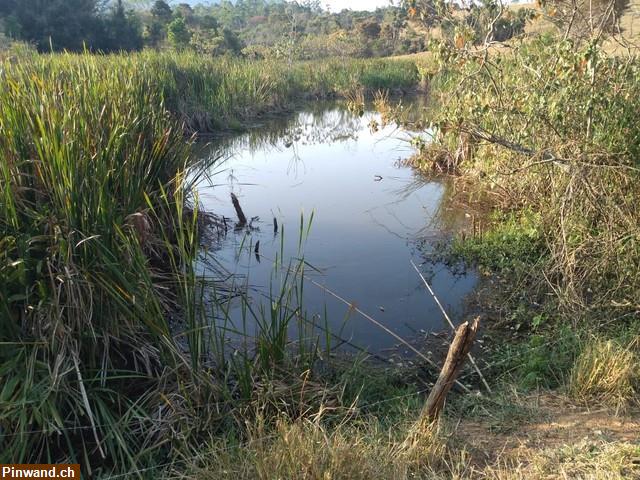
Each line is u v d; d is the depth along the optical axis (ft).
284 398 12.74
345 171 37.96
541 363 14.29
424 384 14.65
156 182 21.04
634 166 18.26
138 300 13.35
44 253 12.96
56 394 11.39
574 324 16.01
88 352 12.60
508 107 21.89
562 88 19.36
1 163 12.71
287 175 36.99
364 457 9.70
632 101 19.03
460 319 18.22
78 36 100.48
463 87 25.73
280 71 77.05
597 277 17.78
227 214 28.81
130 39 107.86
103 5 114.62
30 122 14.10
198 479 9.99
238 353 14.10
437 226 26.71
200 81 54.49
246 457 10.14
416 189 32.94
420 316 18.51
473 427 11.96
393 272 21.79
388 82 84.74
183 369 13.16
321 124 58.03
